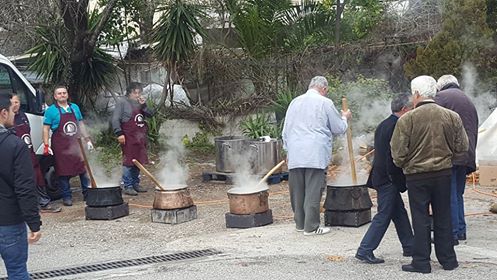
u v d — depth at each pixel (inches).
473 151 289.7
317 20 674.2
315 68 644.7
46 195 405.1
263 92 648.4
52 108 401.7
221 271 267.7
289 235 319.0
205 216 370.6
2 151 203.8
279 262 277.4
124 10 619.5
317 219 315.6
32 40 569.9
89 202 372.8
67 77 585.9
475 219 341.7
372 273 258.1
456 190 289.4
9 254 209.0
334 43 658.2
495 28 570.6
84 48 580.1
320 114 309.4
